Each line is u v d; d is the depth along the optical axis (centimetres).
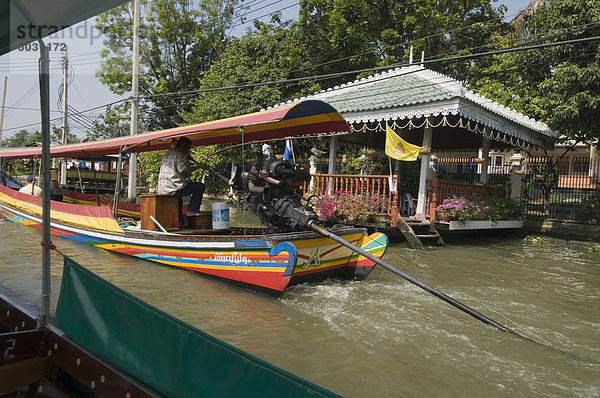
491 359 393
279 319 468
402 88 1120
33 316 286
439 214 1090
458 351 408
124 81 2650
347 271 655
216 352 191
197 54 2983
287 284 514
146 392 202
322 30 2125
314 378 344
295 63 2073
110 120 2622
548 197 1464
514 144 1400
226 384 185
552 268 816
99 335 237
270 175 628
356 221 1038
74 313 255
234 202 729
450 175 1742
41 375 258
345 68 2119
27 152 1042
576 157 2023
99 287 242
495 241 1195
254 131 696
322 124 636
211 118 2122
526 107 1531
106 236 757
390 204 1026
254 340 411
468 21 2233
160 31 2814
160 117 2923
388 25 2131
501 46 1864
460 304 445
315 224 583
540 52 1258
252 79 2070
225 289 568
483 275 733
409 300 559
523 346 425
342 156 1609
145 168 2270
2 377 244
